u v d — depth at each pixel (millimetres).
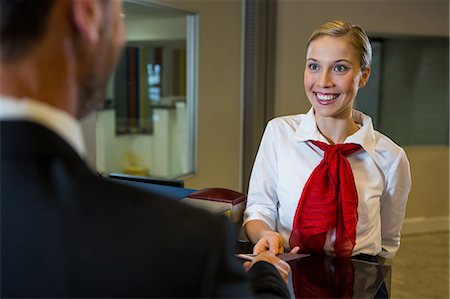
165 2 3719
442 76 4637
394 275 3465
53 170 440
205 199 1224
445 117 4676
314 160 1242
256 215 1274
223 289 459
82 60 474
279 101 4215
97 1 470
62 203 438
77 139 484
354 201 1188
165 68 4395
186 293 447
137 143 4719
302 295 918
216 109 4129
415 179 4543
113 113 4586
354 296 932
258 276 723
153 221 458
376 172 1230
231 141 4246
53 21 444
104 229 443
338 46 1135
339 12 4211
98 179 478
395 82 4598
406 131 4664
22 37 433
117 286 438
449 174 4633
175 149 4402
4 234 435
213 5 3951
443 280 3387
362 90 4527
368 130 1220
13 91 438
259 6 3963
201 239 458
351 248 1177
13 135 427
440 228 4645
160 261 444
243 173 4301
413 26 4398
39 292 438
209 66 4039
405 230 4512
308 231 1195
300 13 4133
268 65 4121
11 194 432
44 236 434
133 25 4441
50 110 450
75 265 436
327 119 1222
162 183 1389
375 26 4293
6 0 429
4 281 438
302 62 4227
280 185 1289
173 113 4383
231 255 480
